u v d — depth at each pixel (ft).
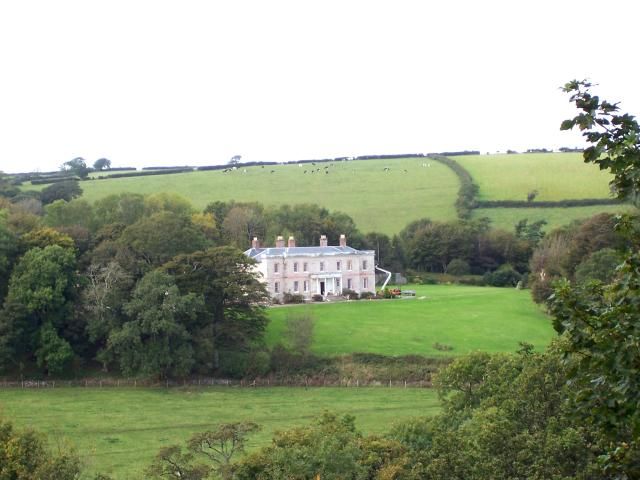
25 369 320.29
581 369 55.31
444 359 315.99
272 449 151.02
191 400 281.33
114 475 187.11
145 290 315.58
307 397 282.56
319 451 139.54
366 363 315.99
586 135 57.06
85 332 331.16
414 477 131.13
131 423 247.09
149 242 370.12
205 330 327.88
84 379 315.17
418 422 176.35
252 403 275.59
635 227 58.70
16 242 356.79
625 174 56.49
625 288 55.36
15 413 259.19
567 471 115.34
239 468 144.97
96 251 370.94
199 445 163.73
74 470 135.54
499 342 342.85
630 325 52.75
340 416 248.93
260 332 346.95
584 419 59.72
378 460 144.97
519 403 138.21
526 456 119.65
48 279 321.93
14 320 313.12
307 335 327.88
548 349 155.94
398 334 354.54
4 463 132.77
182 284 332.80
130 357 310.65
